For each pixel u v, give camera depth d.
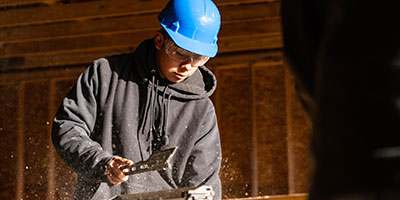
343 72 0.81
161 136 2.59
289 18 1.02
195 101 2.68
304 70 1.00
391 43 0.78
